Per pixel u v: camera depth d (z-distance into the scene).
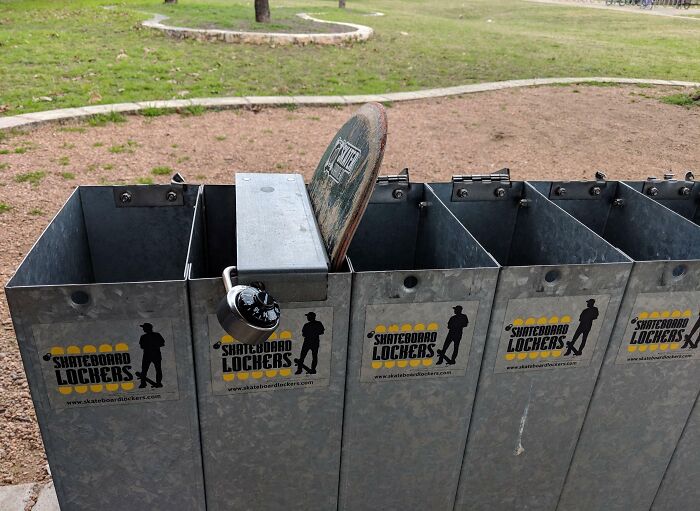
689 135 8.30
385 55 13.12
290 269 1.53
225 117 7.89
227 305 1.40
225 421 1.77
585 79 11.40
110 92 8.48
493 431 1.97
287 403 1.78
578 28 22.38
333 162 1.91
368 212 2.38
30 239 4.46
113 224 2.23
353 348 1.73
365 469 1.97
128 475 1.79
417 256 2.47
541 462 2.08
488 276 1.68
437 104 9.37
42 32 12.97
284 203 1.92
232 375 1.70
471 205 2.42
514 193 2.42
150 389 1.67
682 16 28.52
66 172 5.73
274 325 1.42
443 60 12.95
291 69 10.95
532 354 1.84
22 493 2.34
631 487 2.23
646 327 1.86
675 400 2.03
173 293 1.53
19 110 7.32
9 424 2.73
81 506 1.82
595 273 1.73
